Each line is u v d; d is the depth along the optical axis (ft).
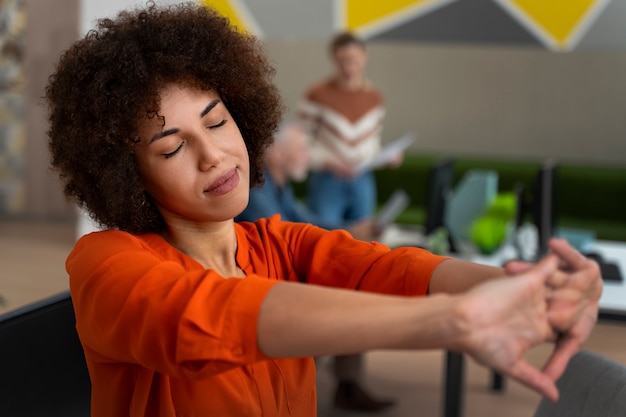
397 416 10.39
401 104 21.53
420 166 20.15
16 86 20.27
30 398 3.97
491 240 10.82
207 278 2.53
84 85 3.16
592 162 20.48
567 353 2.39
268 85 3.81
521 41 18.56
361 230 9.92
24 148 20.67
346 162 15.17
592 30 18.13
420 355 12.68
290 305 2.33
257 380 3.34
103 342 2.76
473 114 21.13
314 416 3.73
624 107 20.21
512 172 19.84
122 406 3.22
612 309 8.12
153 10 3.38
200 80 3.18
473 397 11.14
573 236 11.19
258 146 3.80
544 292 2.27
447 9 18.72
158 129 3.09
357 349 2.19
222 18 3.50
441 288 3.10
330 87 15.37
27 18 19.83
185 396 3.20
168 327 2.47
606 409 4.14
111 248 2.96
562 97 20.57
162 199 3.23
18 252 17.93
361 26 19.01
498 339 2.09
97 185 3.32
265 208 8.91
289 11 18.93
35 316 4.05
